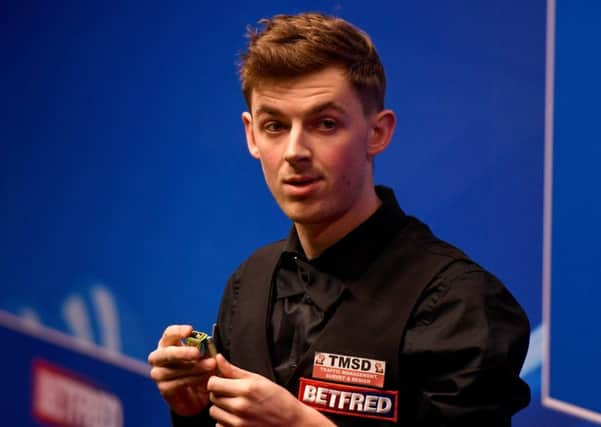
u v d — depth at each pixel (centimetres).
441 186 531
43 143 734
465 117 521
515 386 311
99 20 690
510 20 501
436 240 333
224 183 625
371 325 315
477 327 300
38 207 743
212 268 636
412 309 311
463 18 520
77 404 730
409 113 543
